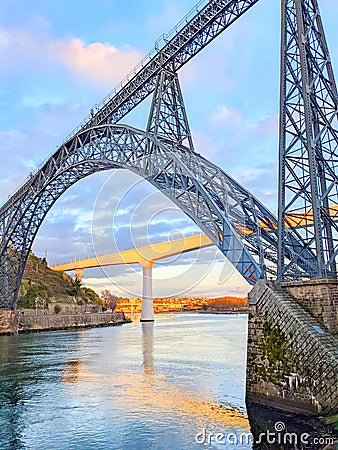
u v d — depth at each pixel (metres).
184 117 32.59
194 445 13.09
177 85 32.91
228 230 23.92
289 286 17.08
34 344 45.31
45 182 47.59
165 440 13.66
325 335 15.11
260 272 21.83
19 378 24.75
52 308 82.44
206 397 18.97
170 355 34.19
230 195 25.77
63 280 104.62
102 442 13.77
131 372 26.36
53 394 20.58
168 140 31.23
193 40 30.41
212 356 33.06
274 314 16.39
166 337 52.47
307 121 18.33
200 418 15.77
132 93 35.38
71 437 14.38
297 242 21.31
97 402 18.86
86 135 40.47
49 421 16.20
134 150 32.09
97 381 23.61
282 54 20.25
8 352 37.91
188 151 31.31
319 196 17.81
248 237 24.36
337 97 20.03
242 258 22.89
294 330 15.45
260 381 16.45
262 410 16.06
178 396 19.39
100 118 39.19
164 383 22.56
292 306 16.20
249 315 17.50
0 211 57.81
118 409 17.58
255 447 12.63
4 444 13.85
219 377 23.84
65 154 44.03
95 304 100.62
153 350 38.09
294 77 20.09
